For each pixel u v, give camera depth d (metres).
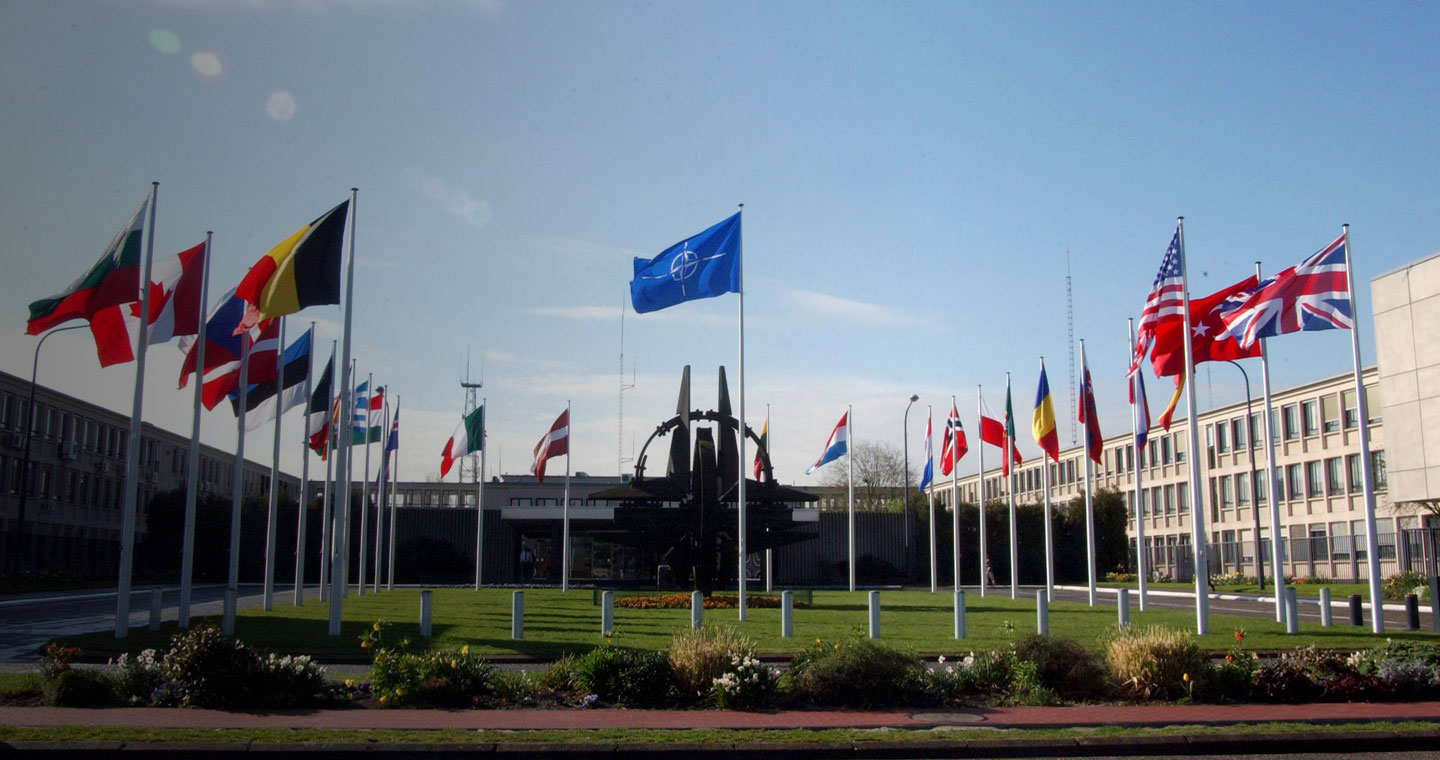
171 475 85.62
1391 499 39.94
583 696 15.29
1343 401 61.31
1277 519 28.39
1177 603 44.12
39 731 12.38
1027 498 103.94
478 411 46.00
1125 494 83.19
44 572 62.09
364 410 43.25
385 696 14.80
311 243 25.17
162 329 25.56
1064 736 12.80
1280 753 12.68
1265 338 27.72
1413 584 43.03
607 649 15.99
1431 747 12.91
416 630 25.97
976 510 74.69
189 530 26.14
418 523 69.62
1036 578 74.69
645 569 67.56
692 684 15.46
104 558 71.00
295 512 72.25
